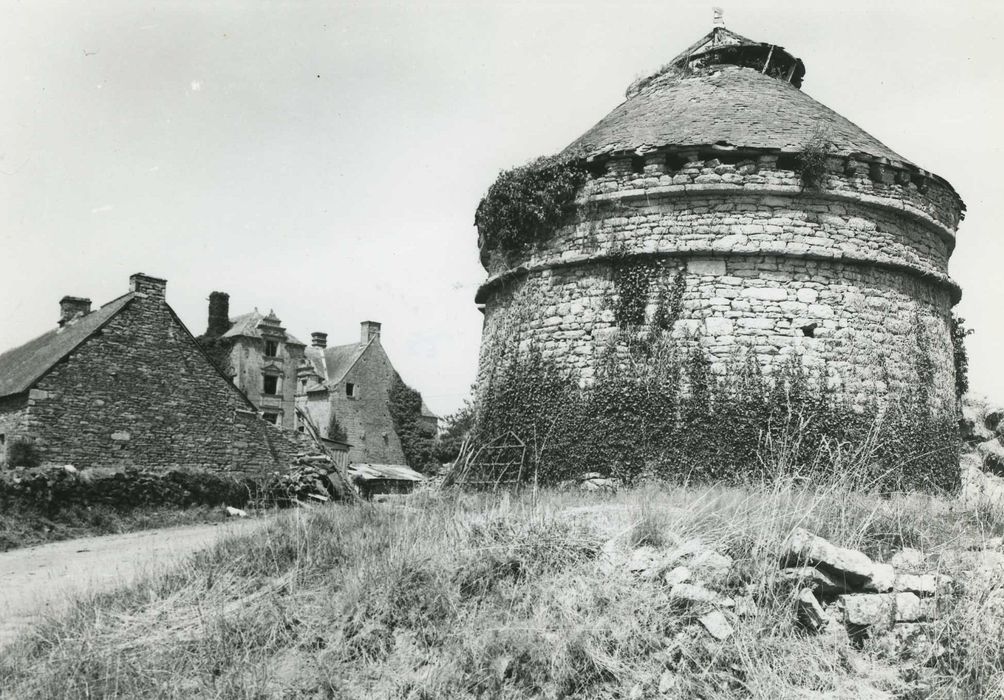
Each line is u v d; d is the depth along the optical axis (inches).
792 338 564.7
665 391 568.7
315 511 484.7
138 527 754.2
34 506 716.7
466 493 481.4
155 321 973.8
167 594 332.5
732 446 547.8
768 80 703.1
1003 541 292.7
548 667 242.1
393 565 304.5
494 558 298.7
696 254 581.9
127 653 274.2
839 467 425.7
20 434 866.1
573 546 295.6
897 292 603.8
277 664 261.6
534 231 650.8
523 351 646.5
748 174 574.9
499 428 649.6
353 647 268.2
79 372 900.6
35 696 249.4
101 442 900.6
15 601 378.9
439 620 274.4
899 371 588.7
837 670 228.7
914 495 423.5
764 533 271.1
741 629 238.4
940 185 634.2
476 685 241.4
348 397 1755.7
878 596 245.3
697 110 644.1
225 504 884.6
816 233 577.3
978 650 227.9
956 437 634.8
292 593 308.5
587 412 590.2
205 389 997.2
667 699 227.6
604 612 256.5
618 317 595.8
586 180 622.8
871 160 585.0
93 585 387.9
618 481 558.9
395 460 1785.2
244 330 1742.1
